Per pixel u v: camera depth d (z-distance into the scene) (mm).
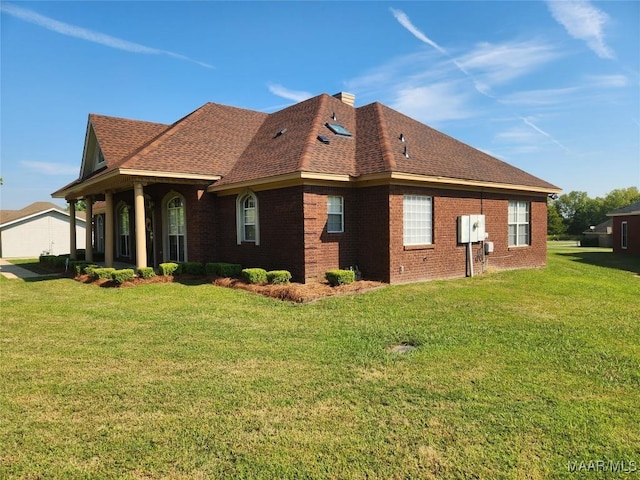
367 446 3658
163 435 3873
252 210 14219
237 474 3287
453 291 11430
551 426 3977
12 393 4852
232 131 17688
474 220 14766
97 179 15156
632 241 28344
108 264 15883
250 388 4930
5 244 32281
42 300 10984
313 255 12289
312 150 12914
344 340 6840
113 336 7266
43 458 3535
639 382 5066
